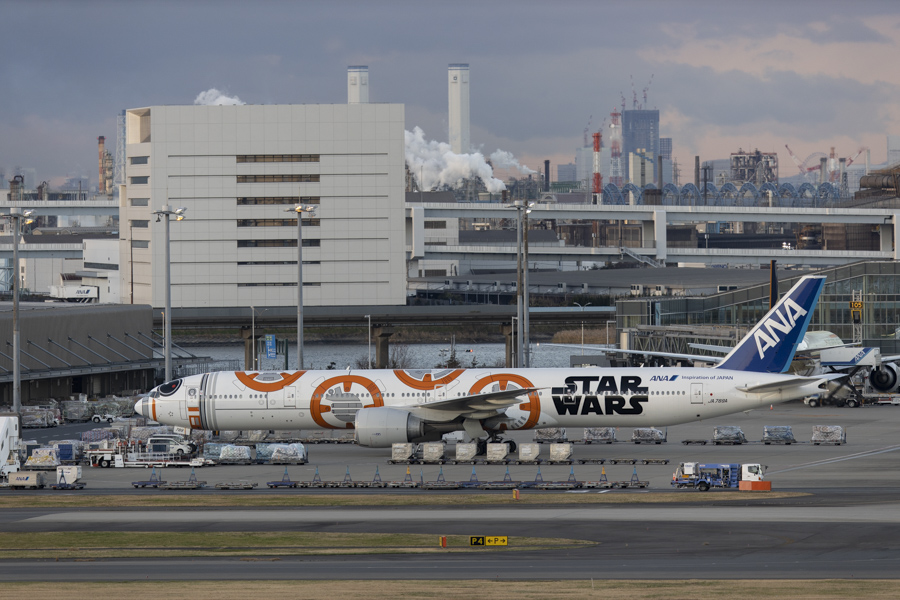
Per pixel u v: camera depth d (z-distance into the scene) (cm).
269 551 11956
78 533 13062
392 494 15962
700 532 12619
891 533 12412
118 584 10344
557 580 10325
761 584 10012
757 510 13988
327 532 12962
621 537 12412
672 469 18188
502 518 13712
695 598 9425
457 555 11612
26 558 11750
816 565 10900
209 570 11025
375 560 11419
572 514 13925
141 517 14150
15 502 15525
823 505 14312
